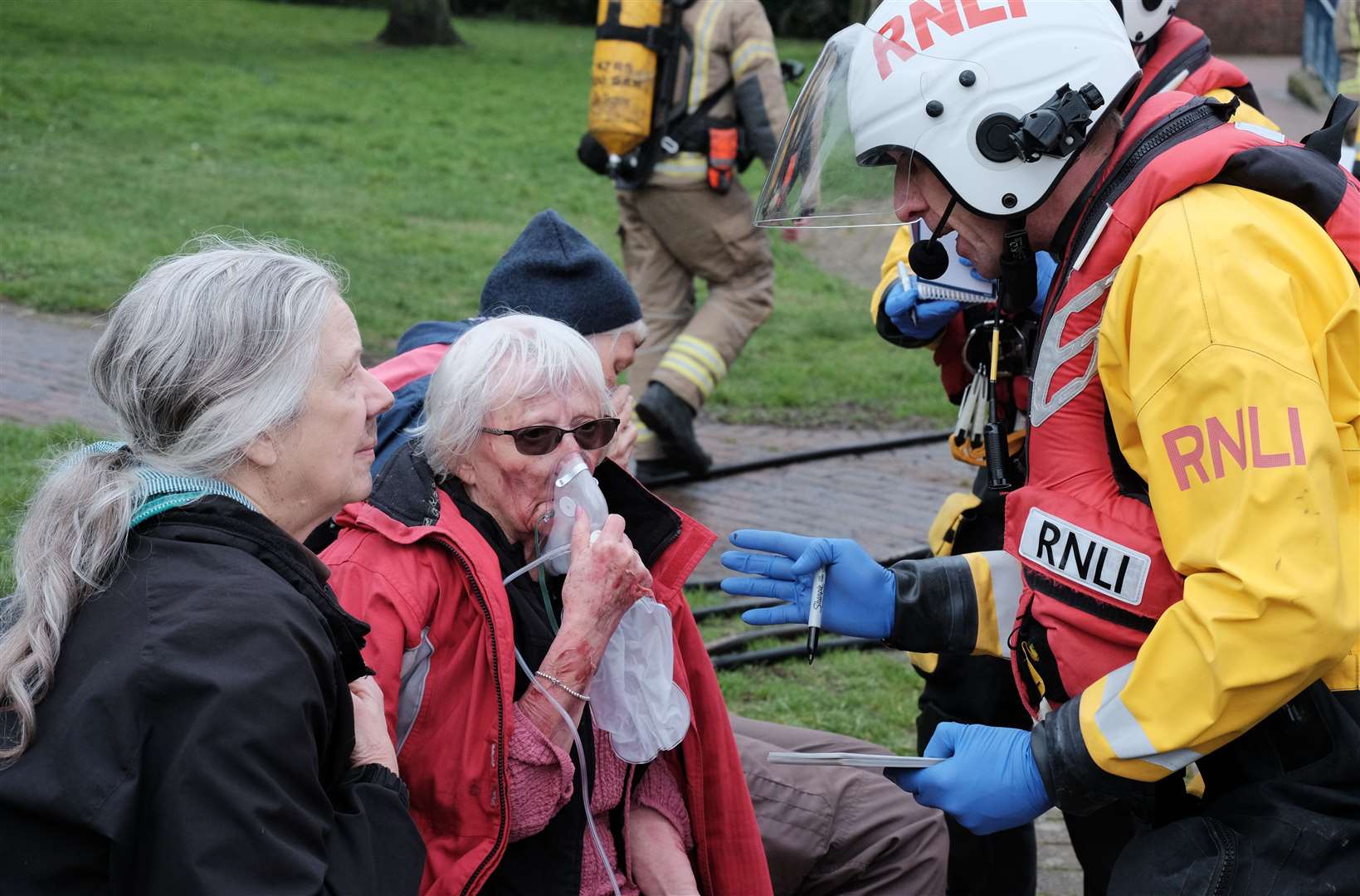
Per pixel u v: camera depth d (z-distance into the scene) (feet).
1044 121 7.27
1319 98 44.55
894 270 11.48
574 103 66.23
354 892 5.94
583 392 8.10
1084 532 7.29
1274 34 66.80
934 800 7.54
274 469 6.34
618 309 11.06
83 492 6.01
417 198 43.50
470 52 81.51
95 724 5.48
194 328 6.11
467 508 8.16
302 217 38.96
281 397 6.18
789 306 35.42
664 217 21.33
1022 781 7.28
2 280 29.68
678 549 8.59
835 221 8.80
